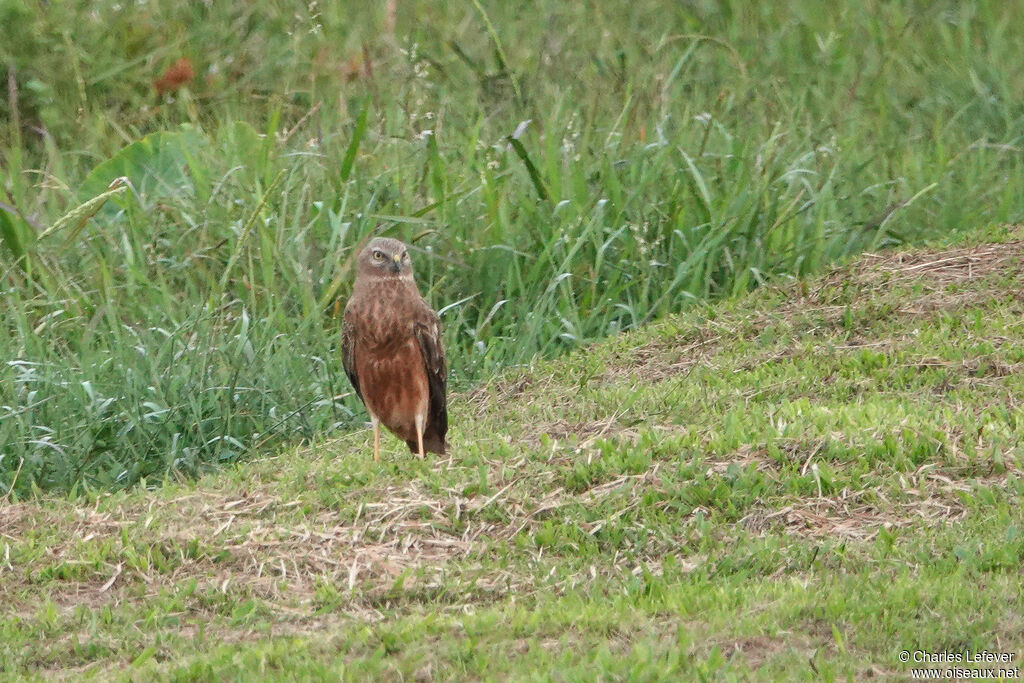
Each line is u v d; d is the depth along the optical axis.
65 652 7.54
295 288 13.03
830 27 20.06
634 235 13.93
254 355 11.69
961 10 20.58
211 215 13.95
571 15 19.92
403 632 7.41
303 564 8.46
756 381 11.28
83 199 14.61
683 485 8.92
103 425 11.19
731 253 14.23
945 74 18.84
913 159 16.17
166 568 8.46
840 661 6.82
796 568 8.06
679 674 6.78
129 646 7.55
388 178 14.45
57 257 13.40
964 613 7.25
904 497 8.70
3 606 8.12
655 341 12.77
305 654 7.29
